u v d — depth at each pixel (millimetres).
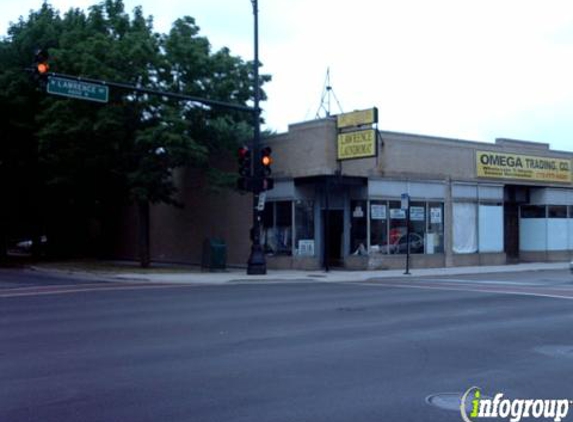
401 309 16234
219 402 7605
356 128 29188
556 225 39250
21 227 48062
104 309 16328
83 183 34500
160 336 12180
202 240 36500
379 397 7840
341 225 31812
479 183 35312
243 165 27078
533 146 38375
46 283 25109
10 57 37062
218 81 31203
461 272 30344
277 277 26594
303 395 7926
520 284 23906
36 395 7949
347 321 14133
